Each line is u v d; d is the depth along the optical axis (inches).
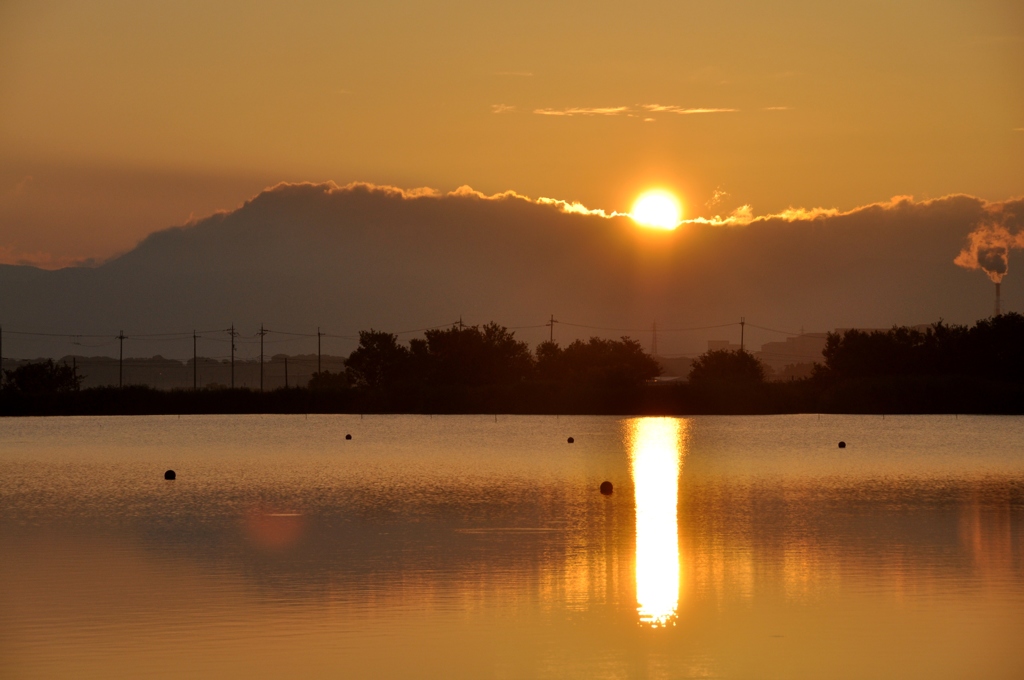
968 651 1787.6
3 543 2775.6
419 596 2164.1
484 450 6205.7
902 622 1953.7
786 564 2463.1
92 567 2445.9
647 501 3651.6
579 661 1747.0
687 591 2201.0
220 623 1959.9
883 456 5693.9
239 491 4005.9
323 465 5191.9
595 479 4436.5
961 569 2394.2
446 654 1784.0
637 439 7150.6
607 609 2060.8
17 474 4739.2
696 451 6087.6
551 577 2337.6
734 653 1781.5
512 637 1876.2
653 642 1847.9
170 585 2257.6
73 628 1924.2
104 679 1652.3
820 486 4148.6
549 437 7436.0
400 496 3826.3
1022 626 1923.0
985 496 3791.8
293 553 2620.6
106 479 4493.1
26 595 2167.8
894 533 2893.7
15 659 1753.2
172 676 1670.8
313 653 1786.4
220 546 2728.8
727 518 3206.2
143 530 2997.0
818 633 1889.8
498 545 2728.8
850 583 2261.3
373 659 1759.4
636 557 2559.1
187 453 6028.5
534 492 3944.4
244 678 1664.6
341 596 2160.4
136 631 1907.0
